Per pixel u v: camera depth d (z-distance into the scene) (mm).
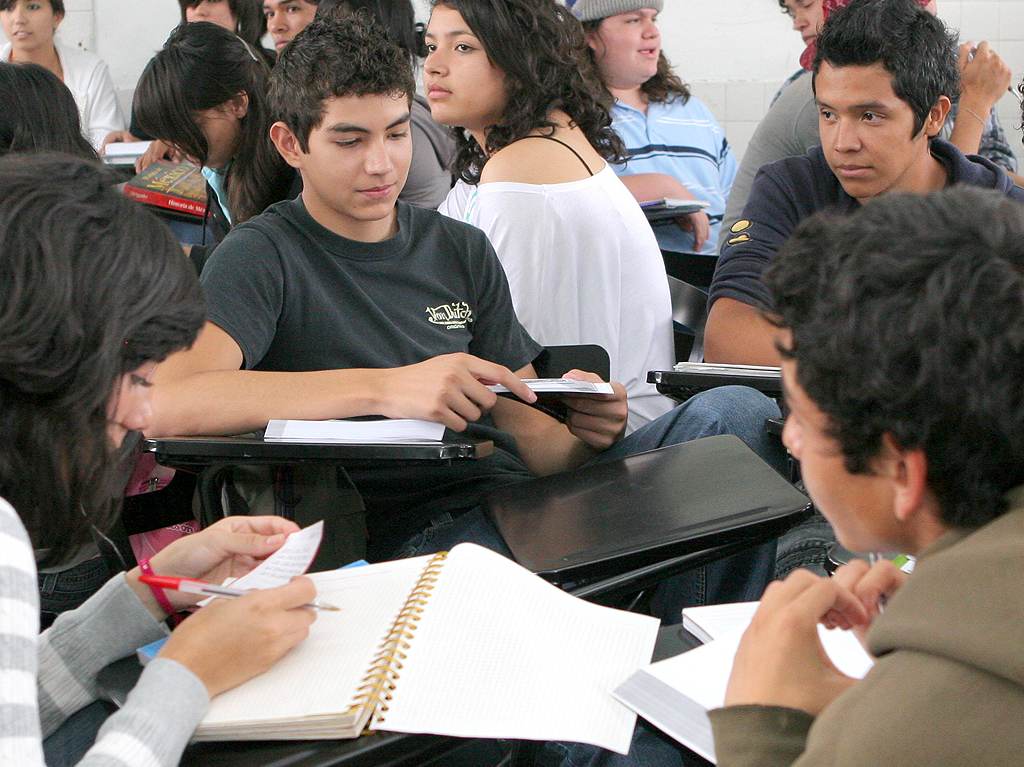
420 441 1622
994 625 734
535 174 2406
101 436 1020
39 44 4867
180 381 1797
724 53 5160
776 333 915
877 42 2137
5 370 955
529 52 2498
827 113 2254
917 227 802
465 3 2490
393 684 1054
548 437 2146
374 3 3346
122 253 998
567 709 1033
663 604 1767
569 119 2578
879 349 785
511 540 1496
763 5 5082
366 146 1938
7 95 2133
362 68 1902
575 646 1132
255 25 4539
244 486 1729
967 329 759
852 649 1088
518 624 1144
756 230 2408
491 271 2164
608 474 1693
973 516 808
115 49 5246
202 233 2941
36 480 998
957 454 786
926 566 793
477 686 1056
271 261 1949
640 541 1433
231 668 1061
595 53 3848
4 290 950
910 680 758
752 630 950
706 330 2404
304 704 1025
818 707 885
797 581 978
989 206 815
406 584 1233
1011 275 765
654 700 1035
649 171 3982
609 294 2410
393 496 1990
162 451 1563
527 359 2205
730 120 5211
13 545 918
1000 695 731
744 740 870
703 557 1489
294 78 1939
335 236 2020
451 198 2902
